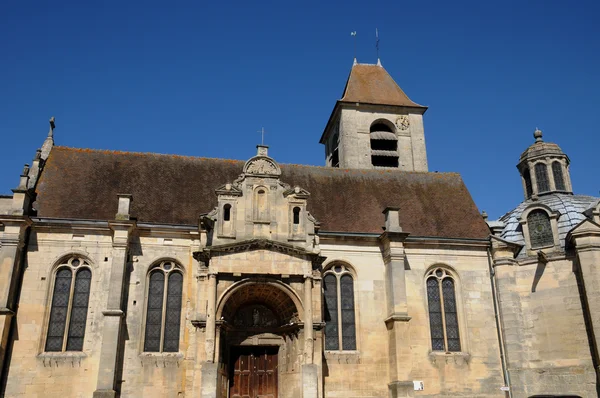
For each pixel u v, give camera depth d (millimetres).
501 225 43250
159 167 43250
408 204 44781
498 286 39781
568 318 37500
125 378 33938
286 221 36188
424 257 40094
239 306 36406
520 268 40031
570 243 38406
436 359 37844
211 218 35156
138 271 36219
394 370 36219
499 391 37844
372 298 38562
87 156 42625
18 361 33062
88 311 34719
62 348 34031
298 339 34656
